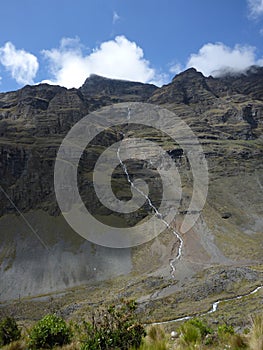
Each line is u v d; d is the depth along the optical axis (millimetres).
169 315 82875
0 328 20625
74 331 17016
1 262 150000
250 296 91312
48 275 141000
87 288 129000
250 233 173375
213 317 69312
